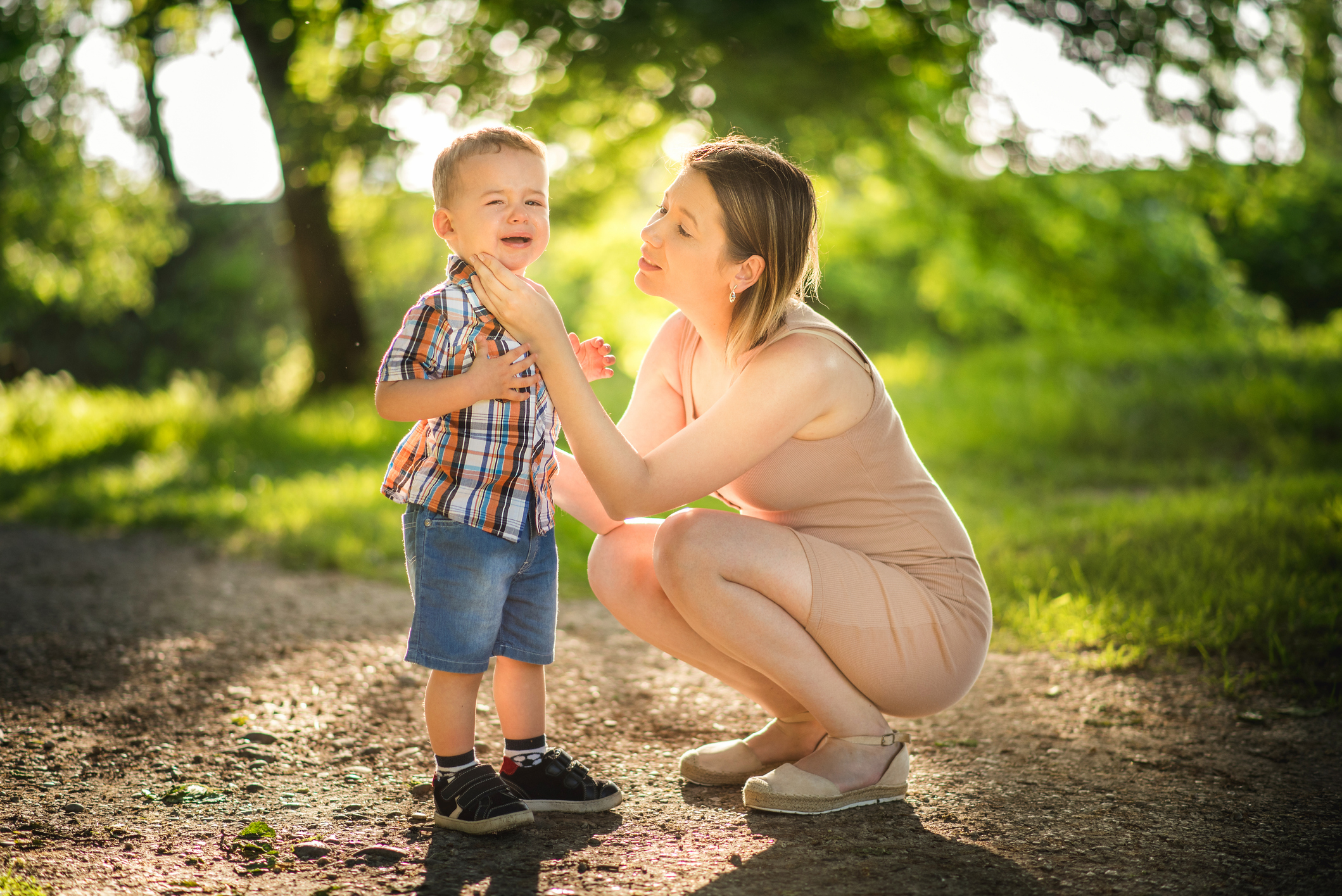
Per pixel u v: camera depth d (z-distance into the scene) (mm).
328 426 9648
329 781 2373
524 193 2098
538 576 2133
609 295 13227
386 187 10023
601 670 3297
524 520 2057
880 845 1986
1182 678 3074
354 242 13492
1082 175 11078
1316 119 10266
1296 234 15867
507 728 2189
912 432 8516
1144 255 12016
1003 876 1852
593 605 4273
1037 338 14344
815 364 2088
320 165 9016
